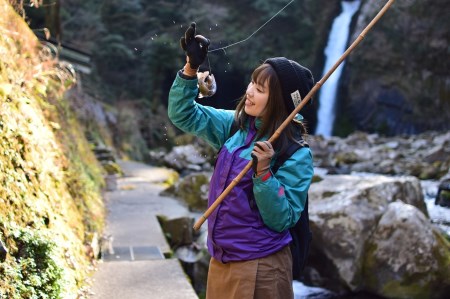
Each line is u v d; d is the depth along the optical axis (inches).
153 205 269.0
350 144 773.3
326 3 1069.8
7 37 149.6
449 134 746.8
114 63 846.5
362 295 194.9
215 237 73.5
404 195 228.4
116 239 191.8
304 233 76.1
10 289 86.9
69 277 116.6
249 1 951.0
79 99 484.4
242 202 71.5
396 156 635.5
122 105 786.2
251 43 914.7
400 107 981.2
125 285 140.2
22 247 99.3
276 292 71.7
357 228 199.0
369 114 1004.6
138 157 664.4
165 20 778.2
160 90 868.6
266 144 66.9
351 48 71.9
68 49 450.6
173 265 160.4
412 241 191.8
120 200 281.6
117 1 792.3
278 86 73.1
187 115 78.6
